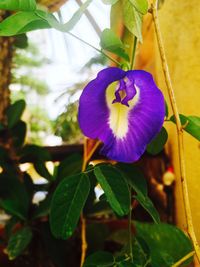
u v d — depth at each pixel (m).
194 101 0.19
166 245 0.15
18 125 0.29
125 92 0.12
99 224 0.27
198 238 0.18
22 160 0.28
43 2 0.21
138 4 0.13
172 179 0.22
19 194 0.25
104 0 0.13
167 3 0.20
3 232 0.29
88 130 0.12
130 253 0.15
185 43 0.19
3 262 0.27
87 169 0.14
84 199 0.13
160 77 0.21
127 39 0.16
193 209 0.18
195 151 0.18
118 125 0.12
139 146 0.12
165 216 0.24
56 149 0.31
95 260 0.15
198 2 0.18
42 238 0.26
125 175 0.16
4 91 0.30
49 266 0.26
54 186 0.27
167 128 0.22
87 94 0.12
